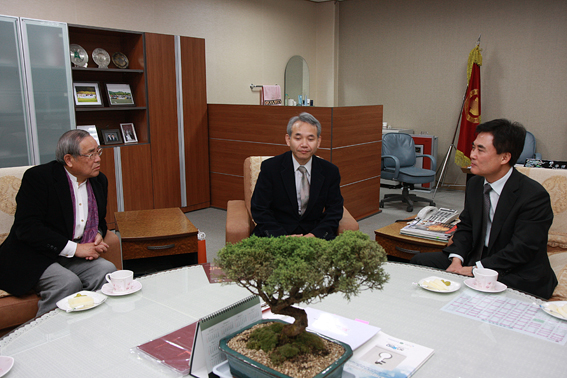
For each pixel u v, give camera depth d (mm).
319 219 2816
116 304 1583
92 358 1228
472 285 1720
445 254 2348
